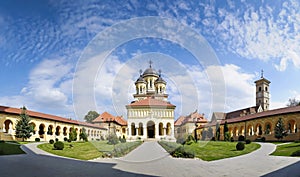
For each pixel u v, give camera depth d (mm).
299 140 25156
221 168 9102
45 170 8438
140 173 7738
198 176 7531
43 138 31156
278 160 11789
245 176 7672
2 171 8312
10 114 27188
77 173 7770
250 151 16609
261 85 50438
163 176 7379
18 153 14633
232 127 38875
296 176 7750
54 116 34812
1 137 25484
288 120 27234
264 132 30859
